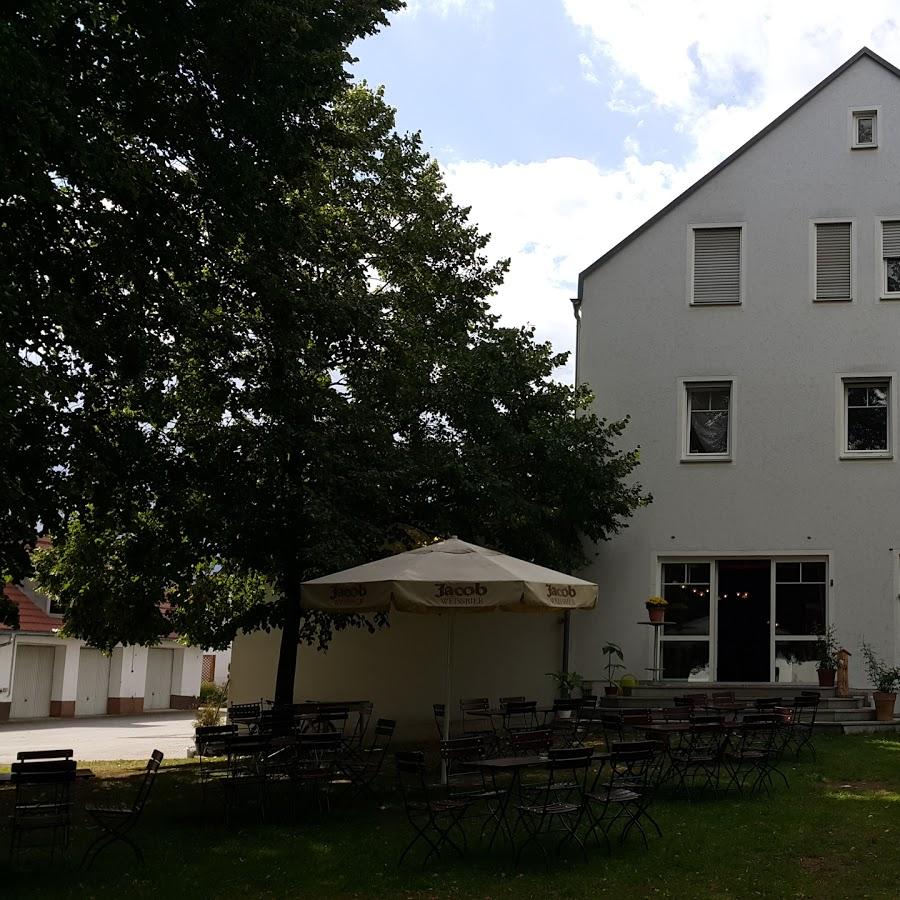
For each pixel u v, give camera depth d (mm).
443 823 11344
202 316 15633
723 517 21469
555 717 17500
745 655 21047
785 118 22469
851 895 8531
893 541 20703
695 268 22500
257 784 12797
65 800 10555
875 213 21844
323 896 8984
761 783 12609
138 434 14984
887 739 16734
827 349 21594
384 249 19812
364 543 17109
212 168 13859
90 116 12508
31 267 13242
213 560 18328
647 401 22188
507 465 19328
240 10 12641
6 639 37594
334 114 19062
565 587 13086
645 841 10180
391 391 18359
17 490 12227
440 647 21625
